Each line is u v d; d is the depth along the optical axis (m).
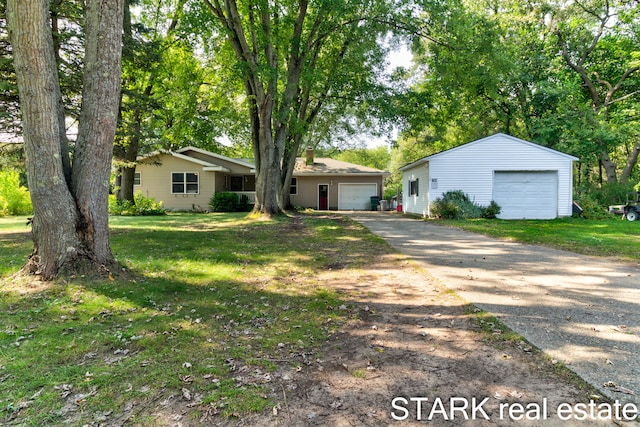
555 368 2.72
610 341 3.18
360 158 51.94
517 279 5.45
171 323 3.86
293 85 14.80
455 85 17.06
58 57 9.30
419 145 35.34
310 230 11.97
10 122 9.55
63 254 5.04
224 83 17.36
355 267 6.55
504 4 22.88
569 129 19.77
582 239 9.26
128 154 18.97
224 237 10.23
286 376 2.77
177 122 19.94
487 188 16.80
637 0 20.05
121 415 2.29
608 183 20.34
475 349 3.11
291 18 13.41
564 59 23.08
